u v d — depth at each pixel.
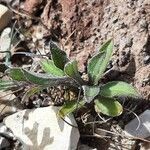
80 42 0.26
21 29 0.28
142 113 0.24
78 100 0.23
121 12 0.25
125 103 0.24
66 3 0.27
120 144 0.24
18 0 0.29
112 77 0.25
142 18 0.25
